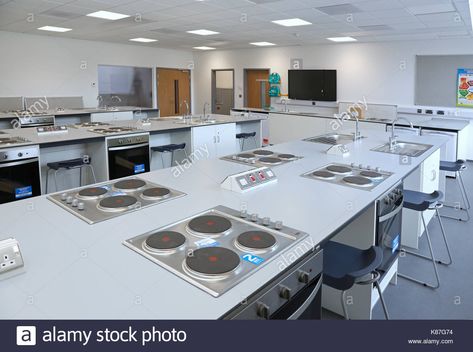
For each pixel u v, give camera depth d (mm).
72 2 5180
